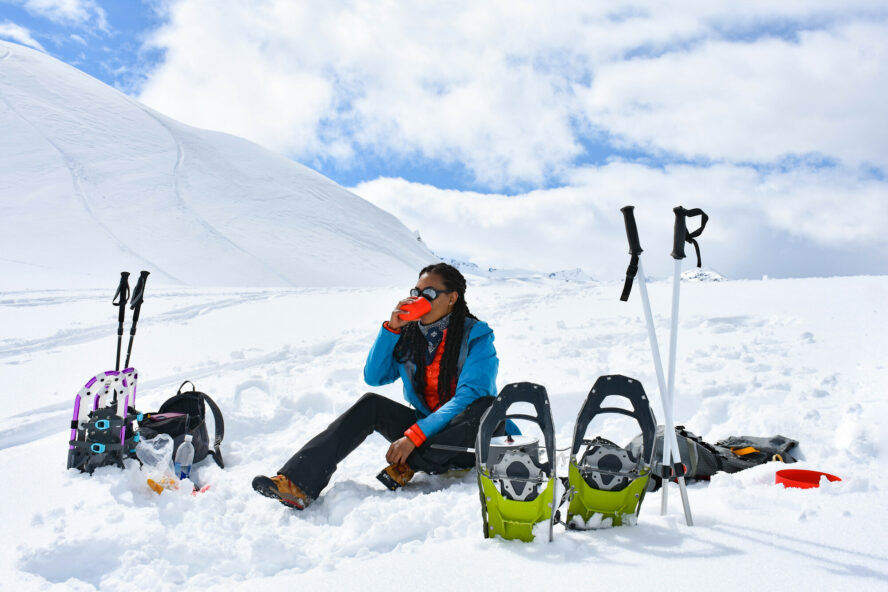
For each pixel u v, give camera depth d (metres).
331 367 5.90
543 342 6.47
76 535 2.30
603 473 2.26
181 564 2.16
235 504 2.82
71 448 2.95
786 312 6.72
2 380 5.80
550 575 1.89
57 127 64.81
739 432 3.71
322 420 4.49
